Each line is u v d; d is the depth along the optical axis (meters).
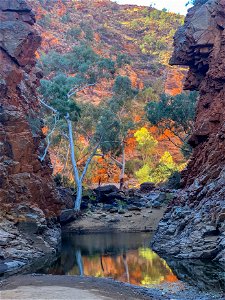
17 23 33.00
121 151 62.88
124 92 61.09
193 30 31.23
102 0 199.88
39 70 39.03
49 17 147.00
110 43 158.00
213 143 28.41
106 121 56.28
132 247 27.03
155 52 162.12
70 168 67.56
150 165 81.69
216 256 20.38
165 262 20.73
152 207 44.72
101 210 45.94
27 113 33.25
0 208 25.23
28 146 29.95
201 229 21.92
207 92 31.84
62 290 13.16
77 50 55.69
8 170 27.92
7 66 31.36
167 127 61.38
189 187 28.83
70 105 47.22
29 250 23.77
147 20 188.62
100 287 14.16
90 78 54.56
